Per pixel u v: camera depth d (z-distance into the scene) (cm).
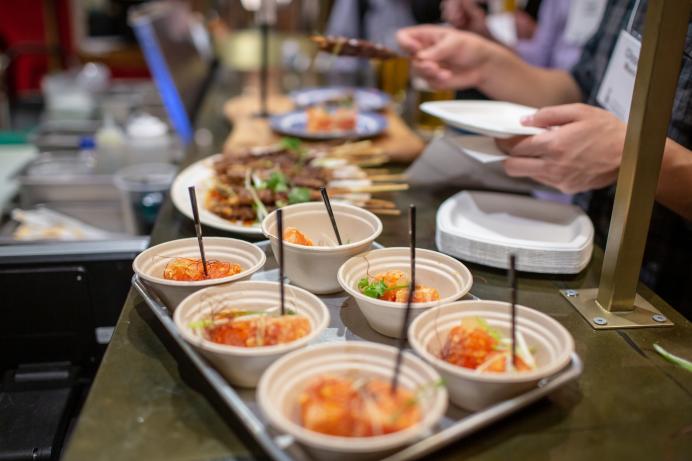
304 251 122
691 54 157
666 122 111
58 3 534
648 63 108
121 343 112
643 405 99
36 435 140
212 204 169
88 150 274
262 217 162
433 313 103
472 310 106
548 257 138
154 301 116
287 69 411
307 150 212
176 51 293
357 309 125
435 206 183
